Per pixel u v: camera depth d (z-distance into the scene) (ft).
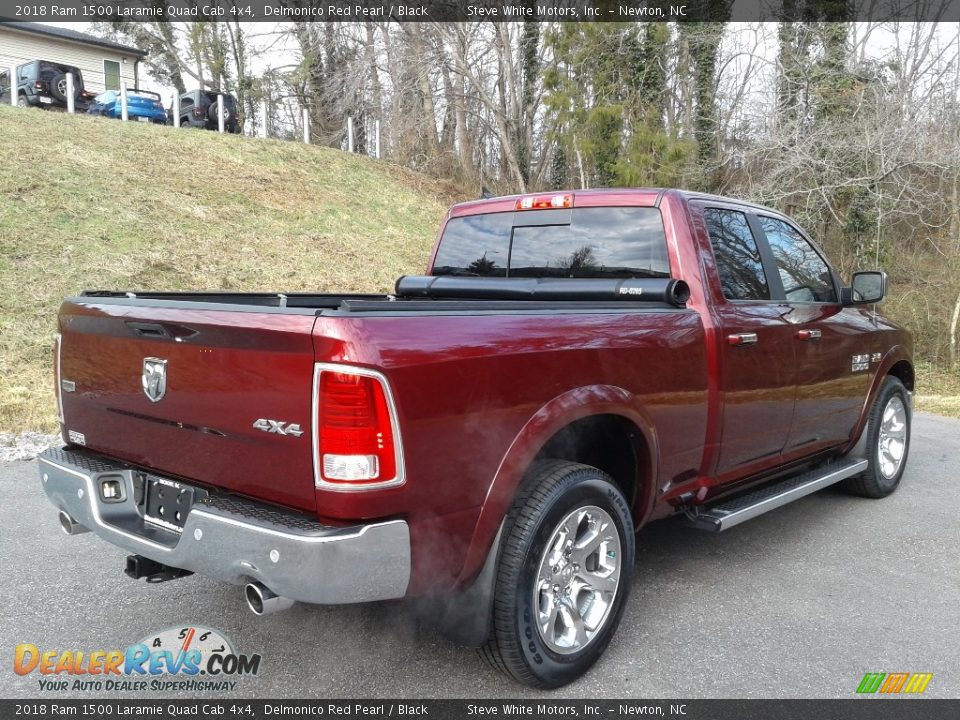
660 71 62.85
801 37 59.41
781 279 14.46
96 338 10.32
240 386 8.43
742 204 14.08
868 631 11.44
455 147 91.04
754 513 13.03
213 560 8.45
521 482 9.61
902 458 18.90
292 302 13.44
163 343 9.29
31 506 16.38
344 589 7.82
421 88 81.35
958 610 12.20
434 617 9.41
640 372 10.87
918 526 16.37
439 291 14.23
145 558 9.85
